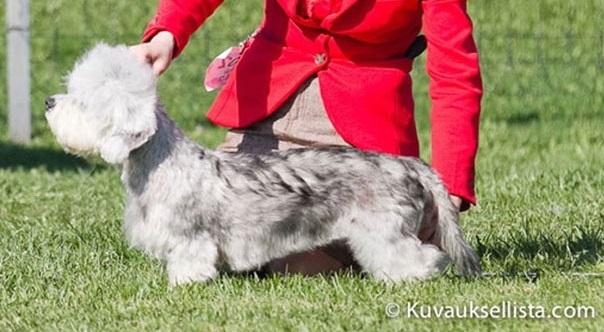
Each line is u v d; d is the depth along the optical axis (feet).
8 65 71.31
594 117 76.38
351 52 35.86
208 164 33.73
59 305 33.27
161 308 32.09
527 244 39.93
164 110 33.81
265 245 33.94
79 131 32.55
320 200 33.86
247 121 36.55
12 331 31.12
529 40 86.48
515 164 62.03
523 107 78.18
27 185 56.03
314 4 35.68
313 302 32.48
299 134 36.19
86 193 53.42
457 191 34.09
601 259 37.73
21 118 71.61
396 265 33.58
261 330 30.01
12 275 36.76
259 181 33.83
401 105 35.91
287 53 36.52
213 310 31.65
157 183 33.27
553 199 47.98
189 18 35.83
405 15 35.22
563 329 29.99
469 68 34.09
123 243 40.63
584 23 88.94
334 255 36.70
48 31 90.38
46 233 43.06
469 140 34.06
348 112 35.55
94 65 32.76
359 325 30.25
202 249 33.42
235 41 87.15
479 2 91.25
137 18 91.56
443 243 34.32
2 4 94.02
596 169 55.57
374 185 33.68
